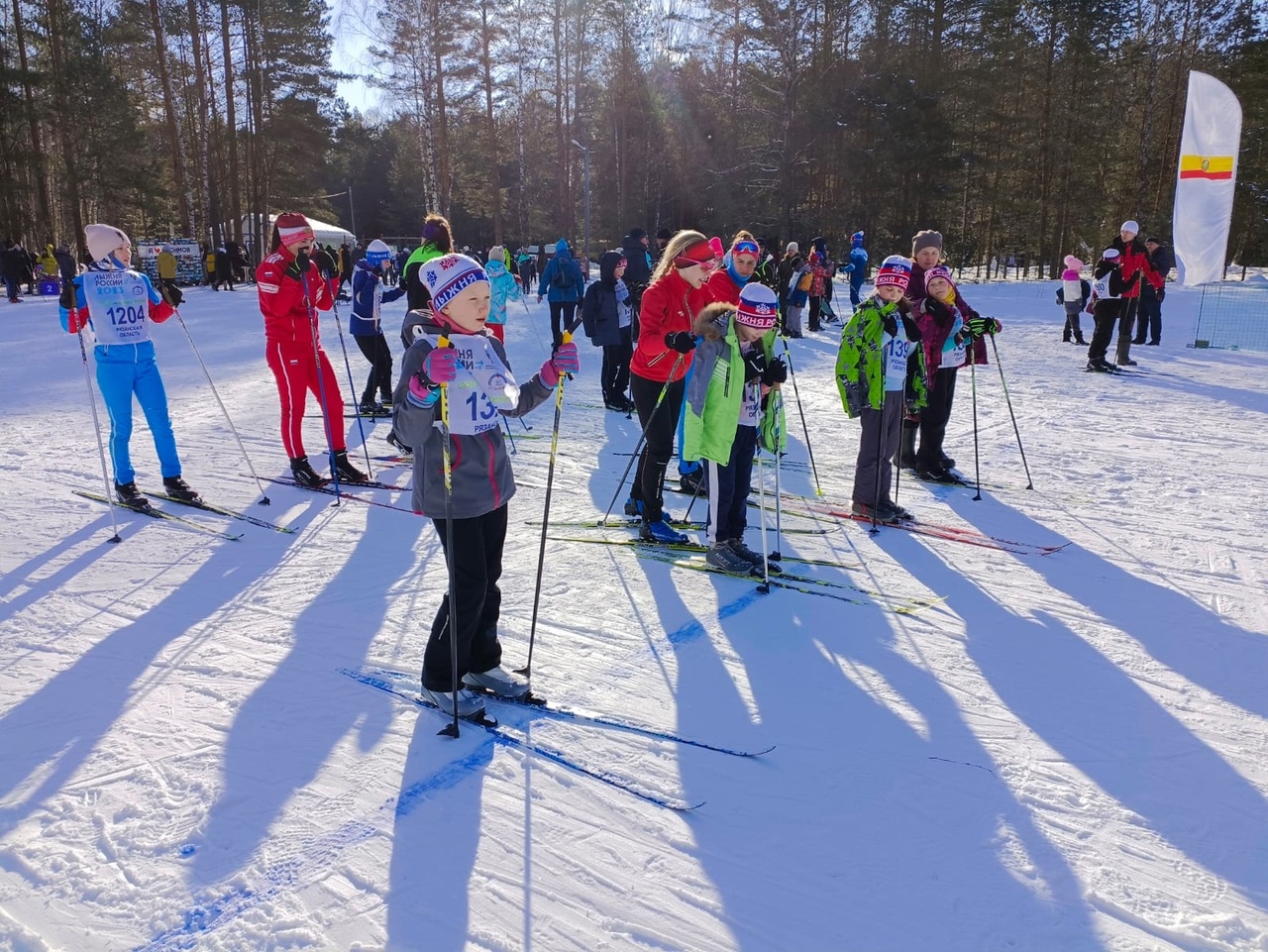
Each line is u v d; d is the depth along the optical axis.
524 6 36.69
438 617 2.96
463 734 2.88
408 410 2.71
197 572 4.30
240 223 31.44
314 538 4.82
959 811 2.49
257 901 2.12
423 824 2.41
